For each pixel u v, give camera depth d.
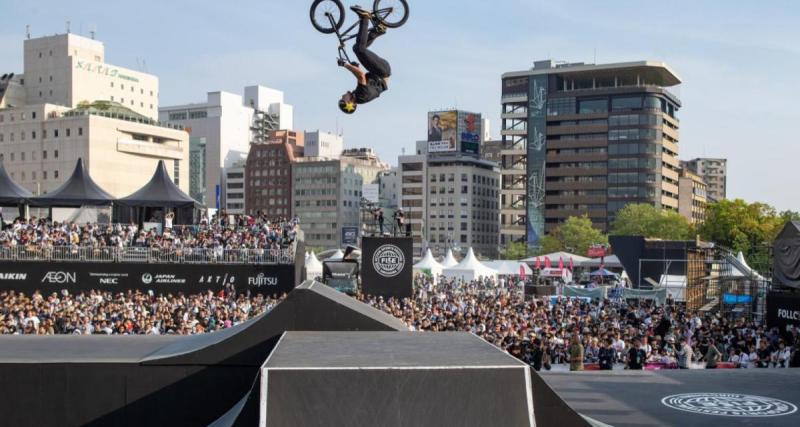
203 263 39.81
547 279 57.97
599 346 23.06
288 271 40.19
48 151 127.06
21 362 7.81
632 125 143.12
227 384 8.17
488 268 55.56
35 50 143.62
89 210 57.25
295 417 5.97
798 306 26.62
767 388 12.15
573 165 148.25
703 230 101.69
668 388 12.21
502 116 163.25
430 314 28.52
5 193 44.72
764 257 67.69
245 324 9.17
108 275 39.31
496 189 178.75
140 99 156.50
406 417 6.07
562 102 150.00
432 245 167.12
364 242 37.59
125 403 7.96
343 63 11.59
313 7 11.61
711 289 46.28
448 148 167.12
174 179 140.75
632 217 114.69
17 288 38.75
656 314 32.34
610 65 147.62
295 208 178.00
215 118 196.88
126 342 9.33
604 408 10.61
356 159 183.88
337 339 8.00
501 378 6.27
